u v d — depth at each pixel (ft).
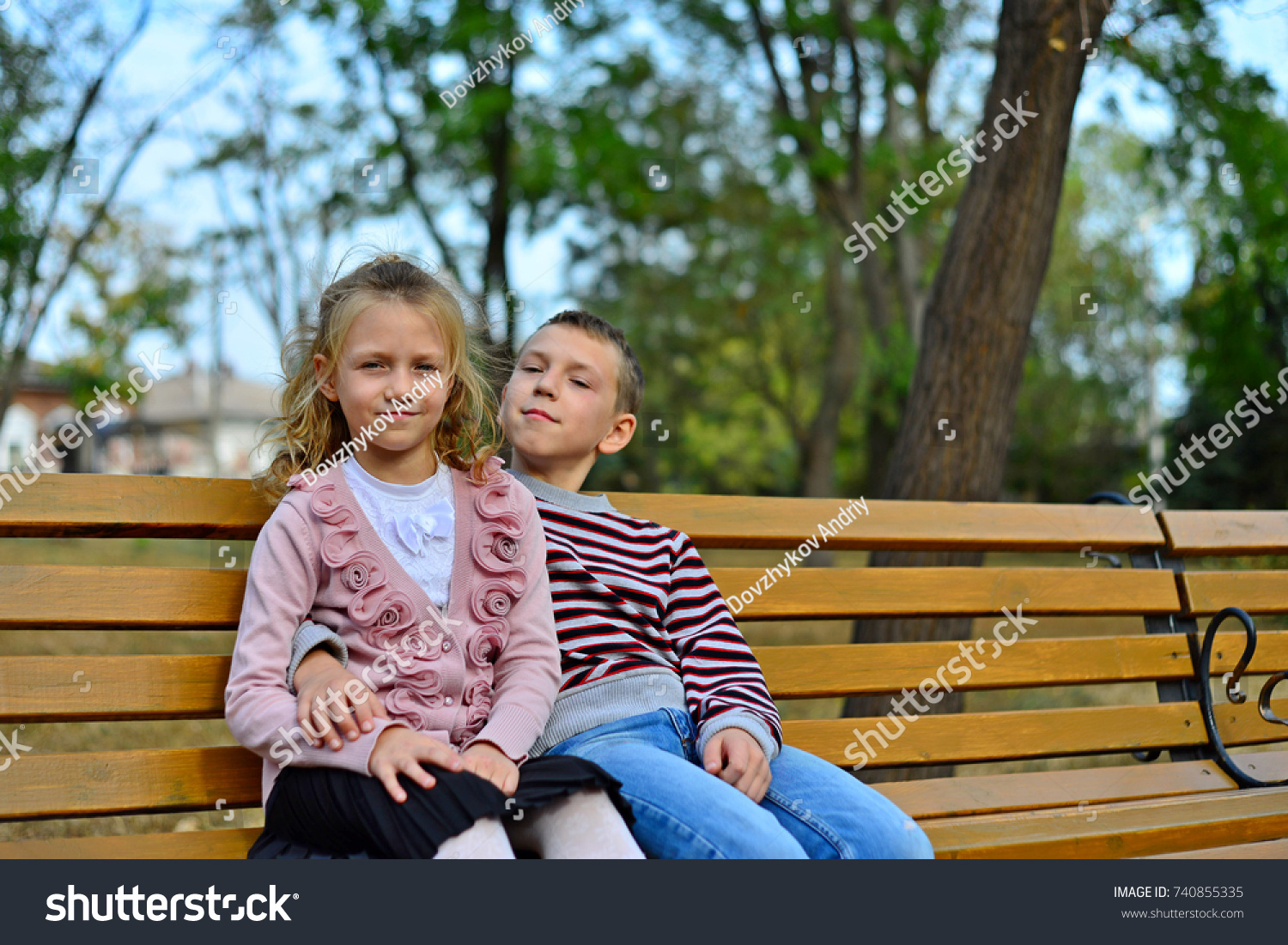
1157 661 7.39
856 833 4.85
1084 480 63.87
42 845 4.67
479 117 31.53
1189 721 7.25
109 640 14.39
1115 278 51.93
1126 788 6.71
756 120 37.68
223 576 5.18
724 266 45.24
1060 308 54.90
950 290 9.88
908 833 4.90
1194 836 5.81
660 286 47.14
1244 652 6.95
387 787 4.21
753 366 60.49
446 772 4.30
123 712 4.82
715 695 5.42
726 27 34.91
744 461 72.95
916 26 30.25
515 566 5.09
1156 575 7.61
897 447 10.14
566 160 33.22
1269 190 22.35
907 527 6.84
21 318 27.43
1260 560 16.24
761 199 40.70
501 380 6.38
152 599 5.00
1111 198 53.21
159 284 36.01
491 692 4.94
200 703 4.98
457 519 5.10
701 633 5.71
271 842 4.53
